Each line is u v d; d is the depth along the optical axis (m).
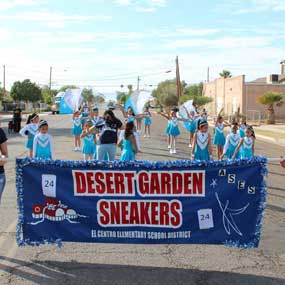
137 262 6.41
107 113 11.35
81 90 20.73
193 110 22.56
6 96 89.25
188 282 5.74
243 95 54.25
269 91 51.09
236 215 6.43
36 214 6.56
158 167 6.36
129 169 6.39
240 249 7.02
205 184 6.39
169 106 85.44
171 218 6.44
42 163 6.50
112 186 6.45
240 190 6.40
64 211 6.52
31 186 6.54
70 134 30.34
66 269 6.14
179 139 29.06
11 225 8.21
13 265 6.28
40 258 6.54
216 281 5.78
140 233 6.48
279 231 8.05
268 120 49.03
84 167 6.45
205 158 12.17
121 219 6.48
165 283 5.70
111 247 7.04
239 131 15.10
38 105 91.25
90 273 6.01
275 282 5.76
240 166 6.37
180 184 6.39
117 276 5.91
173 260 6.51
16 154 19.20
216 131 17.91
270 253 6.86
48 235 6.56
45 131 11.11
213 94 70.19
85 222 6.52
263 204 6.40
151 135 31.19
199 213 6.43
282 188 12.29
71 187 6.50
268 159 6.41
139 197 6.43
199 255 6.73
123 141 11.38
